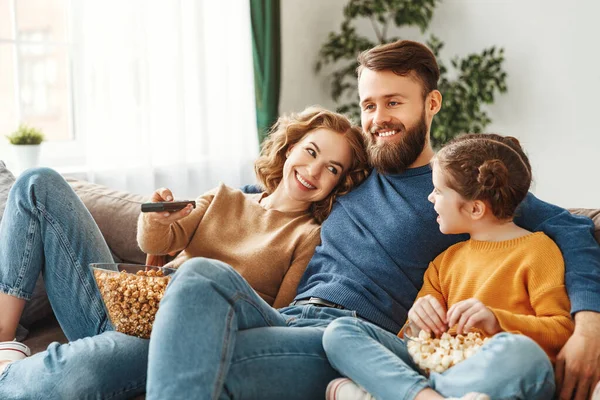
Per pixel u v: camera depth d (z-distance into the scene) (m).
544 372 1.29
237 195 2.02
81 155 3.37
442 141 3.98
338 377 1.50
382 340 1.49
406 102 1.83
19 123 3.20
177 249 1.94
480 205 1.59
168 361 1.32
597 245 1.59
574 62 3.97
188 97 3.60
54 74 3.30
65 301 1.79
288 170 1.98
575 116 3.99
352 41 4.24
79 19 3.25
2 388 1.51
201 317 1.35
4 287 1.73
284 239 1.92
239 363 1.42
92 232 1.83
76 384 1.48
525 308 1.54
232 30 3.74
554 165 4.09
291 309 1.73
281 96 4.21
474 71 4.02
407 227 1.77
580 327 1.42
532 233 1.61
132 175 3.32
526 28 4.09
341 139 1.97
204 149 3.64
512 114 4.19
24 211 1.74
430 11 4.15
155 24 3.39
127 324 1.58
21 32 3.19
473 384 1.29
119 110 3.27
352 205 1.89
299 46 4.31
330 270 1.81
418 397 1.30
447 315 1.45
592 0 3.88
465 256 1.67
